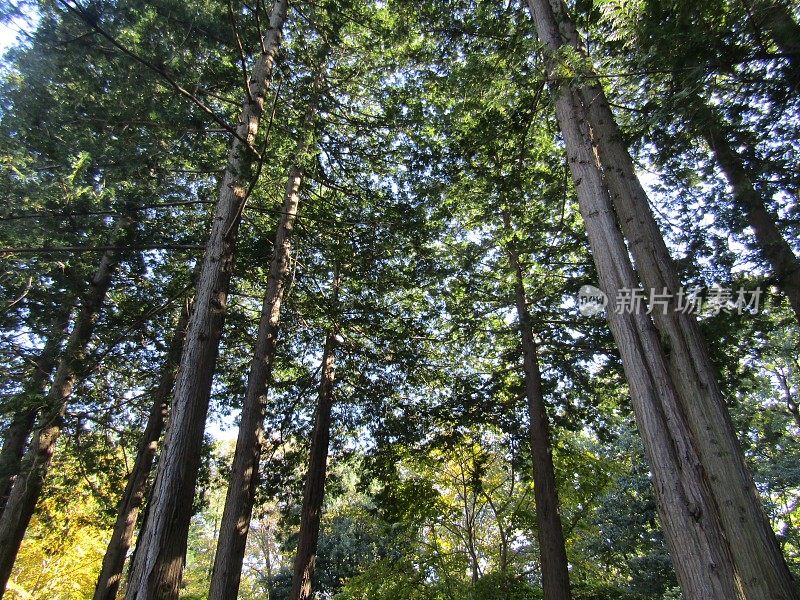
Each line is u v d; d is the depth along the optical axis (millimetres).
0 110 5891
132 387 10031
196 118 5988
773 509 17438
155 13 5719
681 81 4133
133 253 8414
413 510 10781
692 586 2746
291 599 8211
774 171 5191
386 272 9445
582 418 9883
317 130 8445
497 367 10969
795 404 15711
